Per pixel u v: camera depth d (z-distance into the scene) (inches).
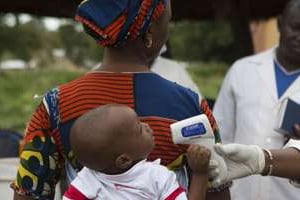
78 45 976.9
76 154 71.9
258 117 139.1
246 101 141.8
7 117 637.9
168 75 145.3
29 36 784.3
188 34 935.7
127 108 70.9
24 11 266.7
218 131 79.4
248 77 143.9
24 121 590.9
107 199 71.0
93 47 901.2
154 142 74.1
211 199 77.9
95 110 71.1
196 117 72.5
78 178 72.9
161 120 74.9
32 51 861.2
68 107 75.7
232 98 146.9
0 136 162.9
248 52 242.1
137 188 70.4
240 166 76.1
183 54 940.0
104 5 74.8
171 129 72.6
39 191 79.0
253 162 76.2
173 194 70.5
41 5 257.0
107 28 74.4
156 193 70.6
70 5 246.1
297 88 138.0
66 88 77.2
